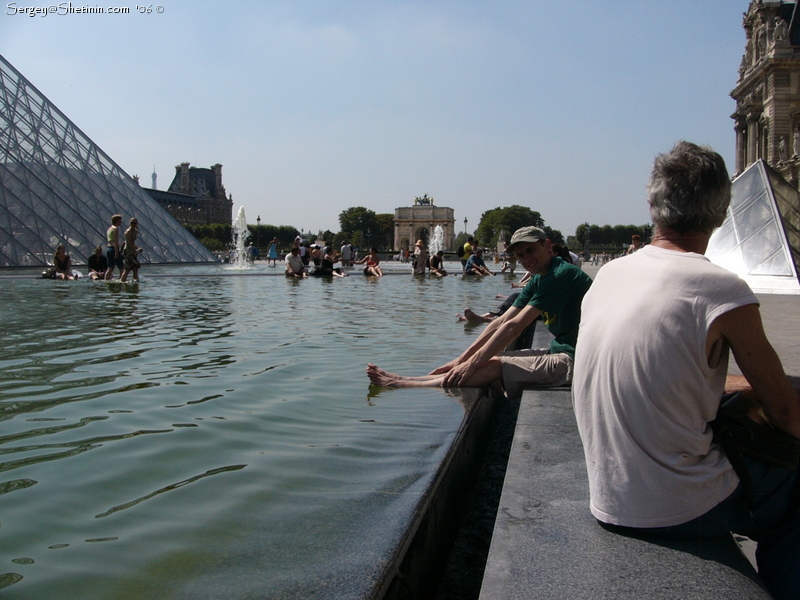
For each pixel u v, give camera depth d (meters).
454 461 3.45
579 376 2.47
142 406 4.46
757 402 2.47
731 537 2.34
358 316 10.61
